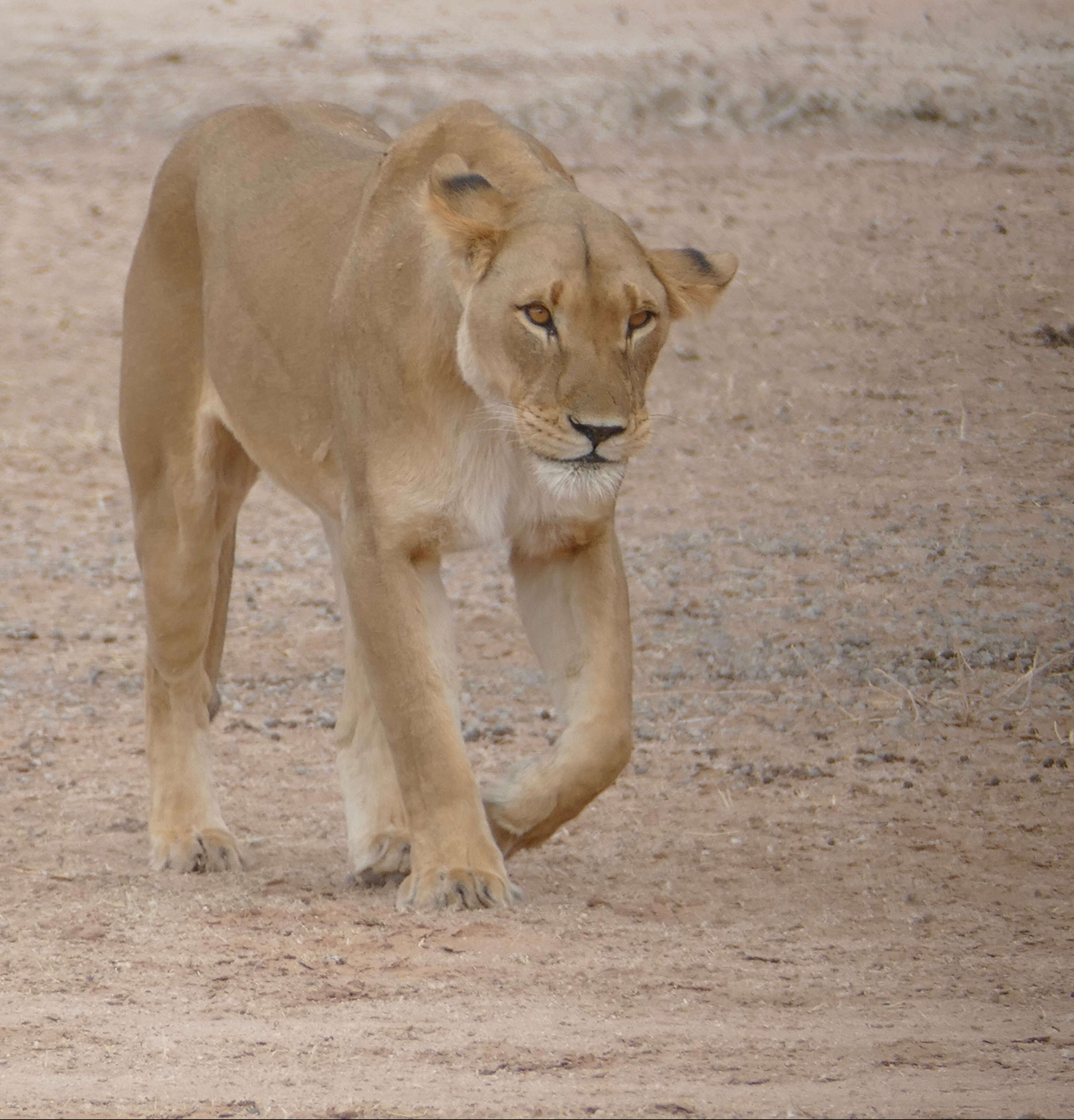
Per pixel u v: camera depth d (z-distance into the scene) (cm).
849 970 848
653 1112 607
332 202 1047
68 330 2700
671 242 2875
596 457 861
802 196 3083
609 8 4294
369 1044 709
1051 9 4219
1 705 1484
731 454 2216
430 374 911
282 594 1814
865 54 3888
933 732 1354
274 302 1049
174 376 1120
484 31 4100
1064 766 1265
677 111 3550
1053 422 2253
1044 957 881
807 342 2533
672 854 1085
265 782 1280
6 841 1119
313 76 3712
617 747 936
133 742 1389
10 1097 635
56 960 848
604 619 950
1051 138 3394
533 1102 621
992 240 2848
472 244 883
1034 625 1602
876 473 2119
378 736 1032
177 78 3756
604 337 866
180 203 1142
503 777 973
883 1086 654
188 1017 756
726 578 1788
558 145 3391
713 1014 767
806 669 1510
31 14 4275
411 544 930
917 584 1738
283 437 1053
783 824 1148
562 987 803
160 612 1100
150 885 1009
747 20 4184
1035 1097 636
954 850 1089
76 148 3453
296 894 991
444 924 893
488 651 1623
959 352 2480
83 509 2127
